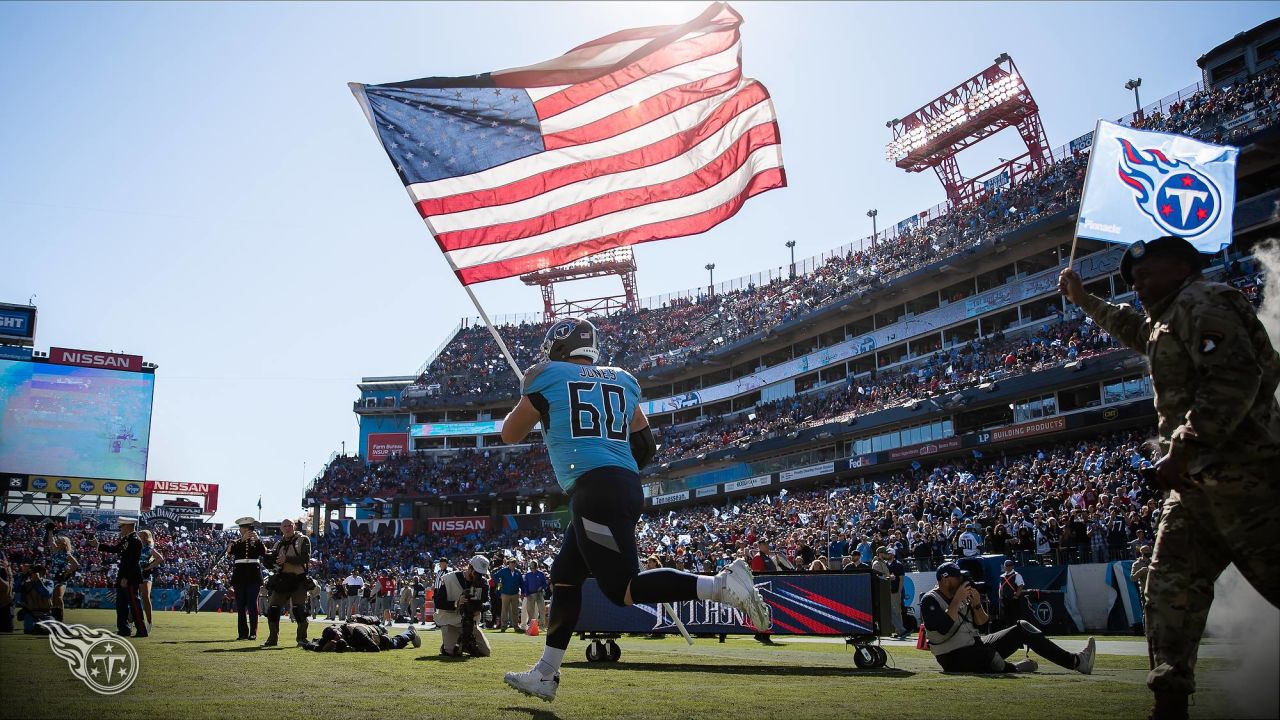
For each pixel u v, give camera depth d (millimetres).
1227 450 3203
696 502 55062
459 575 9992
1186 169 5113
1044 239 38000
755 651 11469
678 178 8680
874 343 47094
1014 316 39812
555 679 4664
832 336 51312
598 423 4906
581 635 10922
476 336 74688
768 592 10305
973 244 40125
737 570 4617
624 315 69062
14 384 53031
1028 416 35594
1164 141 5113
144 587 13602
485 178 8555
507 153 8617
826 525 34250
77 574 50125
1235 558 3297
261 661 7781
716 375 60656
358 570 32969
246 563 12820
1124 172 4996
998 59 47812
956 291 43438
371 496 65188
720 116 8688
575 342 5223
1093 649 7270
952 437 37406
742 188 8625
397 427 71812
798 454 47000
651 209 8648
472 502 66938
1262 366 3244
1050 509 23469
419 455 69188
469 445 70062
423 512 67562
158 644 10828
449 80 8719
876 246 50969
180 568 57062
